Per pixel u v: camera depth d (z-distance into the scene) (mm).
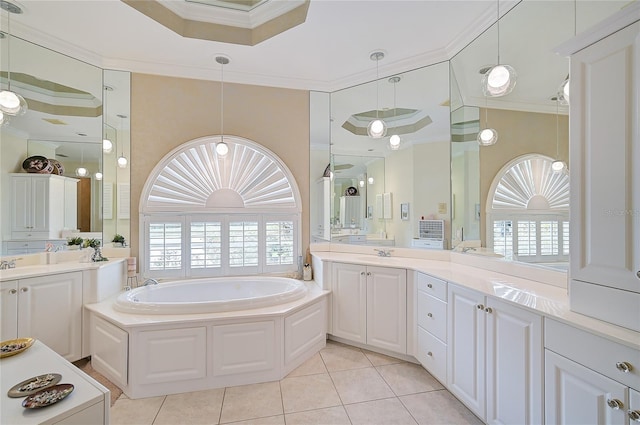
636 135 1106
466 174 2643
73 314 2371
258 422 1829
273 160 3277
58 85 2762
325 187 3428
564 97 1623
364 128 3328
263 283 3113
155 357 2096
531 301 1506
